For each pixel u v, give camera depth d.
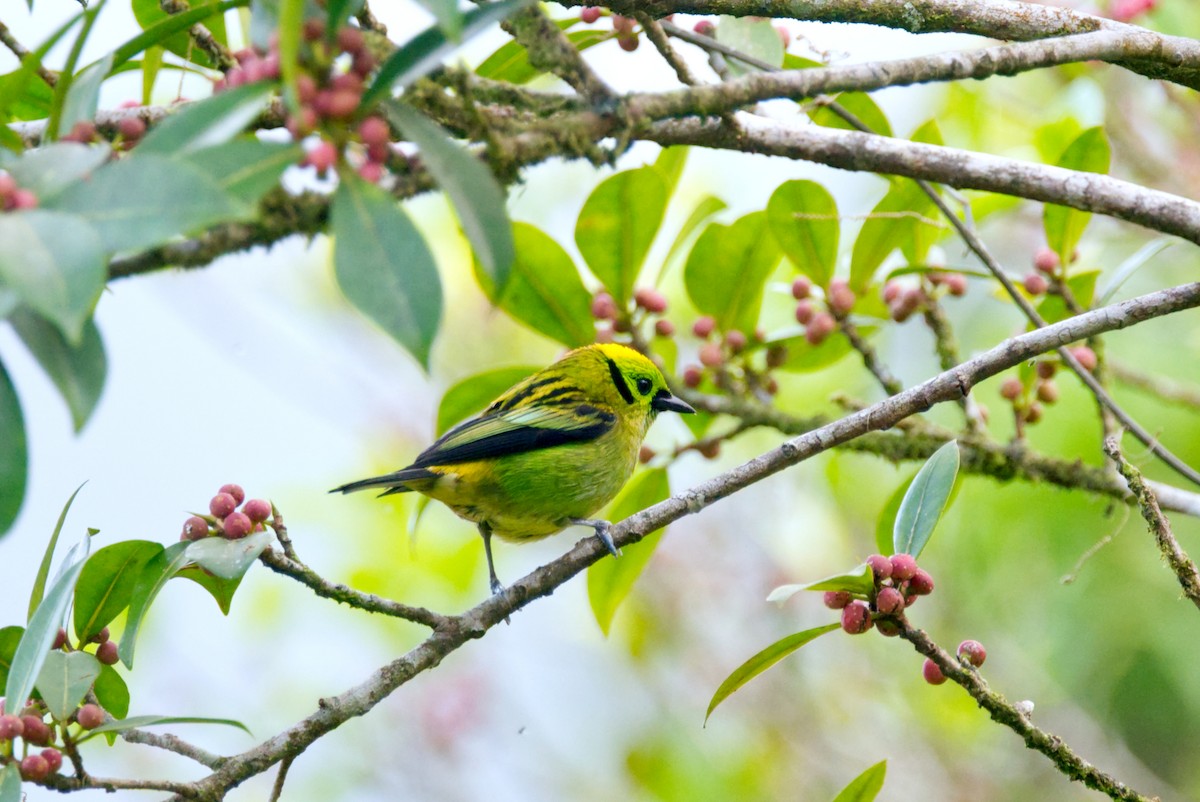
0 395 4.91
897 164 7.75
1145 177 13.27
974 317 14.84
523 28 6.02
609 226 9.88
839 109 8.25
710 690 15.29
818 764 14.66
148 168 4.43
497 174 5.88
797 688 15.31
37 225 4.19
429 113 5.76
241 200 4.57
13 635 6.70
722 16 7.89
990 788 13.95
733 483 7.70
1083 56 7.15
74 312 4.05
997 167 7.76
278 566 7.02
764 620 15.62
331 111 4.80
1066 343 7.30
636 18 7.33
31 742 6.07
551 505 10.97
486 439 10.70
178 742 6.75
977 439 10.06
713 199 10.27
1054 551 13.72
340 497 15.34
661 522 7.71
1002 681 14.12
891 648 15.27
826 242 10.20
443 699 15.53
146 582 6.73
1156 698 13.47
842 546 15.58
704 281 10.52
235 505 7.11
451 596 14.95
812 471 15.90
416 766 15.14
